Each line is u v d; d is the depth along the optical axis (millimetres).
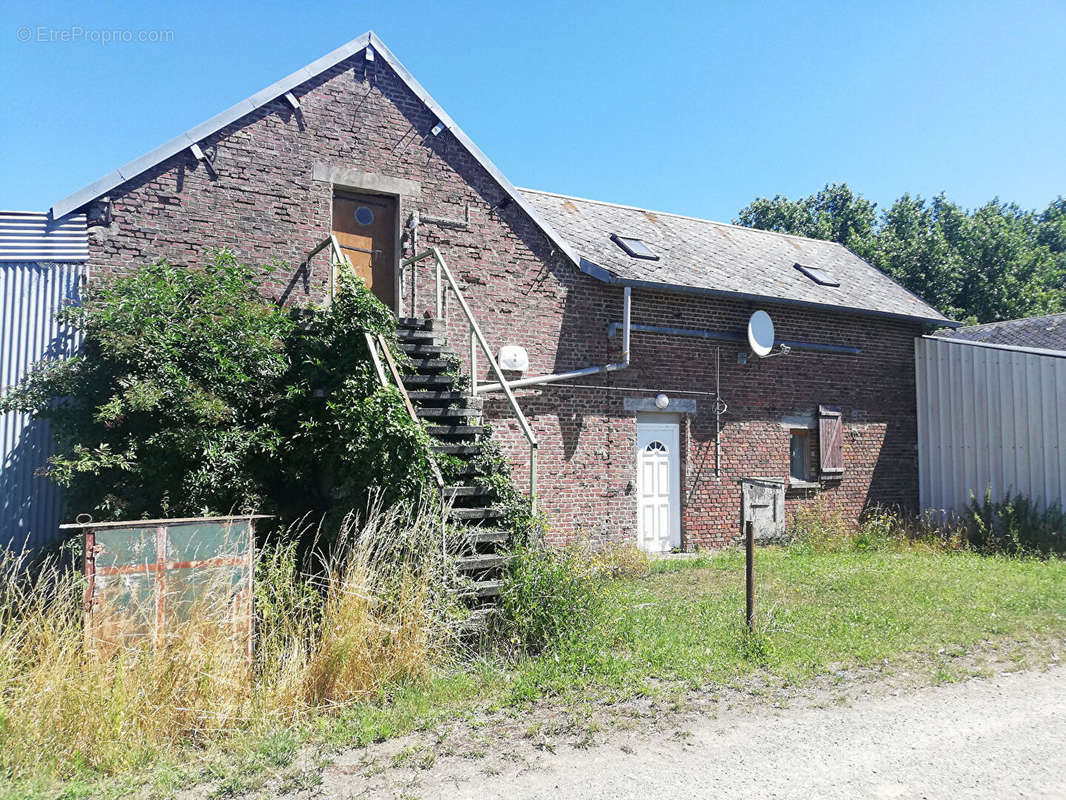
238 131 10344
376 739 5020
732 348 14484
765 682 6160
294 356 9086
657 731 5172
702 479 14039
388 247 11516
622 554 11484
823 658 6785
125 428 8109
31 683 4848
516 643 6773
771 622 7836
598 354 12977
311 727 5180
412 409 7586
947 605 8727
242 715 5203
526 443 12086
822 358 15750
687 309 13953
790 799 4172
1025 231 36719
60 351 9086
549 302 12578
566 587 7141
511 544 7855
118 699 4906
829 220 38344
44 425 8930
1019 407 15211
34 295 9062
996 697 5844
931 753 4777
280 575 6176
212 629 5477
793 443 15594
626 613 7918
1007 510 14297
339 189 11172
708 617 8172
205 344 8406
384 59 11484
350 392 8148
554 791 4285
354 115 11188
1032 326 19406
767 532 14664
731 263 15586
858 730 5168
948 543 14039
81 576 5484
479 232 12039
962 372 16250
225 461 8016
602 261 13164
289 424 8656
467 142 11992
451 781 4426
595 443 12781
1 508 8680
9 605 5453
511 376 12055
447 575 6695
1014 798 4160
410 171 11555
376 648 5902
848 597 9219
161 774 4531
